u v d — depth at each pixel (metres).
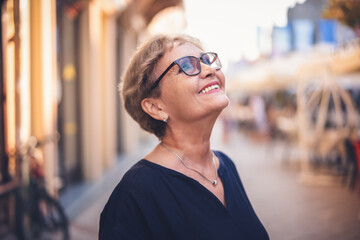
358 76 6.96
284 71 6.98
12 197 3.12
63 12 5.05
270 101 12.62
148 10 10.95
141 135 12.23
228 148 10.24
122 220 0.90
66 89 5.25
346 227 3.64
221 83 1.11
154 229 0.90
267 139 11.45
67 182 5.14
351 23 4.67
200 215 0.93
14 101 3.13
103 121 6.72
